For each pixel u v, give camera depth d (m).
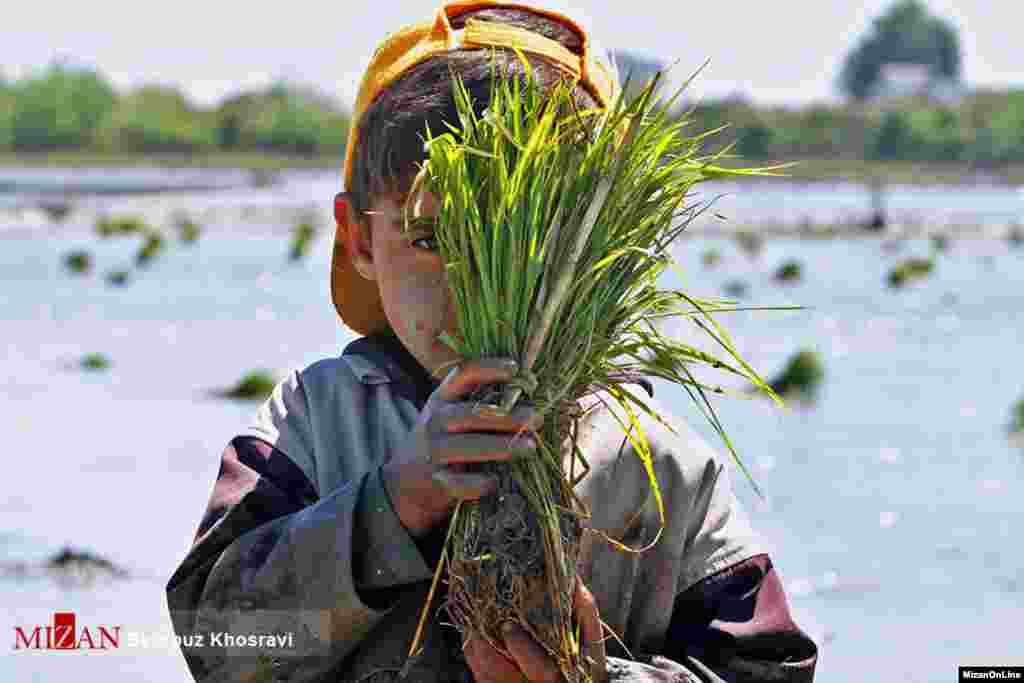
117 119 182.75
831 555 7.88
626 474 2.36
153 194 88.44
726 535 2.41
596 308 2.13
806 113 169.50
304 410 2.41
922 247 44.91
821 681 5.70
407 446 2.11
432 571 2.18
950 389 14.77
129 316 22.00
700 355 2.21
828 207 81.88
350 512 2.11
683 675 2.19
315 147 184.88
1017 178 163.75
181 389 14.19
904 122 169.38
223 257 36.72
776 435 11.62
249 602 2.14
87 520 8.23
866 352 18.23
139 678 5.26
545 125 2.08
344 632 2.14
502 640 2.12
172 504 8.79
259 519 2.27
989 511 9.01
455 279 2.12
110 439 11.17
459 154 2.08
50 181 118.06
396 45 2.35
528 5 2.39
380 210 2.26
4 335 19.11
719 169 2.21
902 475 10.16
